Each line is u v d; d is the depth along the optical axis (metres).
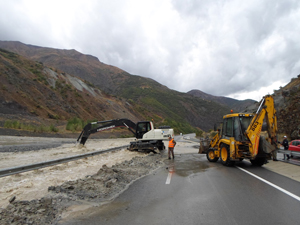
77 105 49.91
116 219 4.45
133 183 7.64
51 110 41.28
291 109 27.91
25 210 4.65
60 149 18.28
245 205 5.21
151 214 4.70
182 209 4.98
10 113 31.92
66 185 6.48
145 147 17.56
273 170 10.23
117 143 27.92
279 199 5.66
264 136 10.88
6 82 37.66
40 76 49.66
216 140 13.30
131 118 69.31
